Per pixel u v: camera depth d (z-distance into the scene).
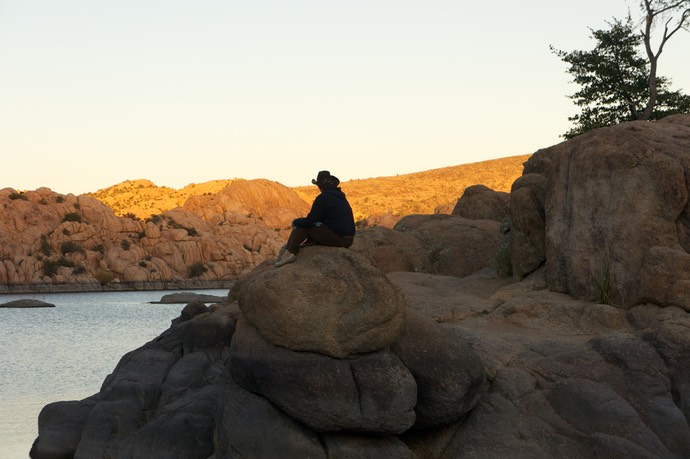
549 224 14.62
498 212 24.75
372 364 9.83
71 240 136.62
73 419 14.28
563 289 14.01
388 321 9.96
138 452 12.26
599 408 10.04
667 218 12.80
